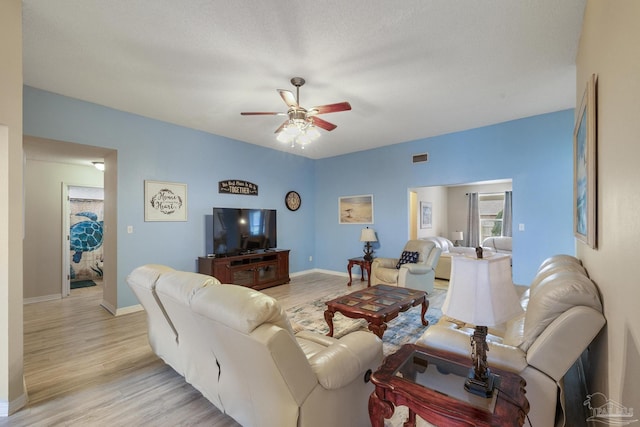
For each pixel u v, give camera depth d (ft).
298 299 15.07
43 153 13.37
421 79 10.02
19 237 6.48
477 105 12.44
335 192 22.04
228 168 17.15
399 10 6.72
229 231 16.24
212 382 5.93
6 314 6.24
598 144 5.15
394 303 9.93
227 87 10.57
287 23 7.16
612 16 4.15
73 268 19.45
